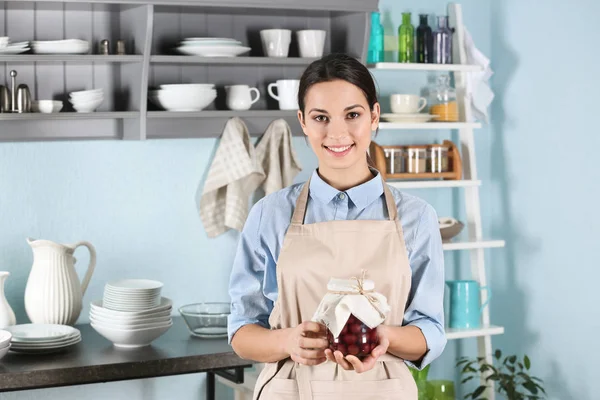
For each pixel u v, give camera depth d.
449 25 3.77
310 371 1.77
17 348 2.79
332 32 3.58
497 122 3.94
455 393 3.90
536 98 3.72
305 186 1.86
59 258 3.05
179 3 3.06
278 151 3.51
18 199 3.20
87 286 3.17
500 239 3.93
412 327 1.74
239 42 3.26
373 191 1.82
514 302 3.88
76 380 2.66
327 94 1.70
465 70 3.62
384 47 3.72
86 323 3.30
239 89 3.32
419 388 3.50
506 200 3.90
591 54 3.45
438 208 3.87
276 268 1.81
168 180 3.42
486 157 3.98
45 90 3.18
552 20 3.63
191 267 3.48
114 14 3.25
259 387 1.85
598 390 3.47
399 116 3.51
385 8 3.71
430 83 3.82
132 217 3.37
